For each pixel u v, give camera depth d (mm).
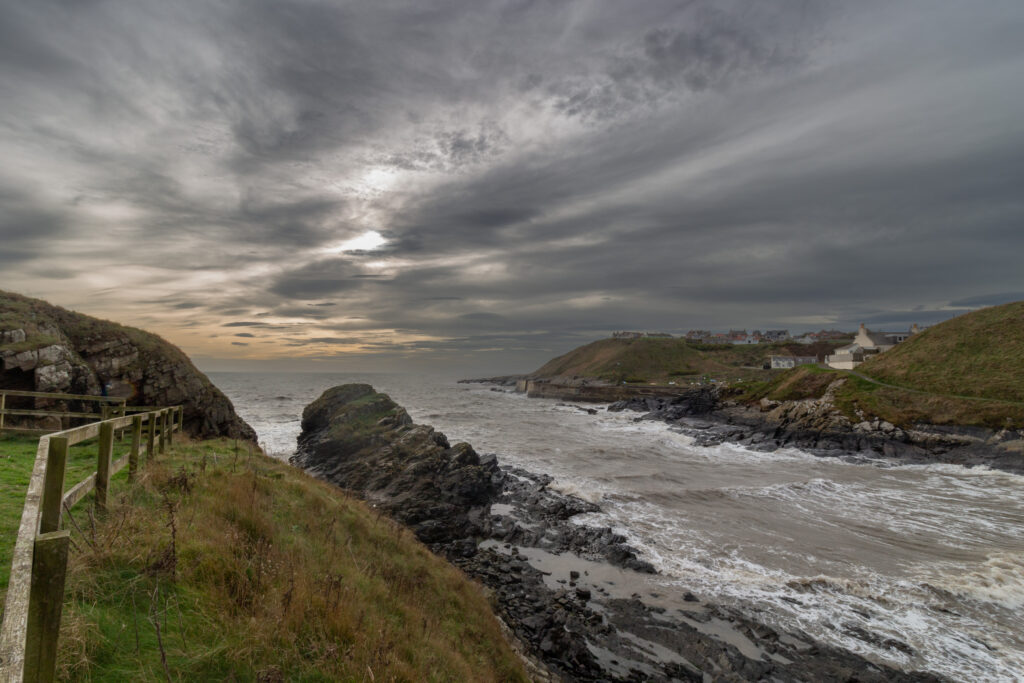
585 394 106438
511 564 17672
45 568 2713
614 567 17453
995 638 12938
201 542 6281
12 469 8656
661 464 36500
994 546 19078
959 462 36469
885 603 14672
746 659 11969
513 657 9938
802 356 133000
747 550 18734
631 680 11148
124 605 4598
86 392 23188
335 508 12203
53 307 26188
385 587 8812
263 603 5570
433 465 28203
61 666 3400
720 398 71812
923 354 55219
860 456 39531
